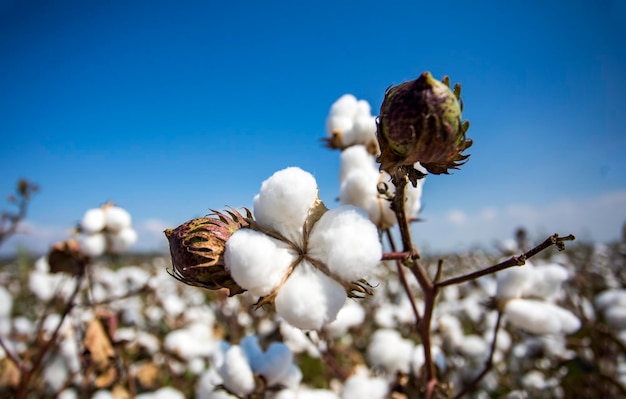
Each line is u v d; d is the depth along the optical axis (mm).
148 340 668
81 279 472
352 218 168
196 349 652
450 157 184
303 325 160
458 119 177
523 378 590
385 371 419
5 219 551
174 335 660
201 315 898
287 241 174
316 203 182
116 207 496
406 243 207
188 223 185
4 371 532
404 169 195
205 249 176
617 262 1430
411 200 285
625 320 555
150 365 601
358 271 160
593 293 960
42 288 753
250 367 294
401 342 430
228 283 179
